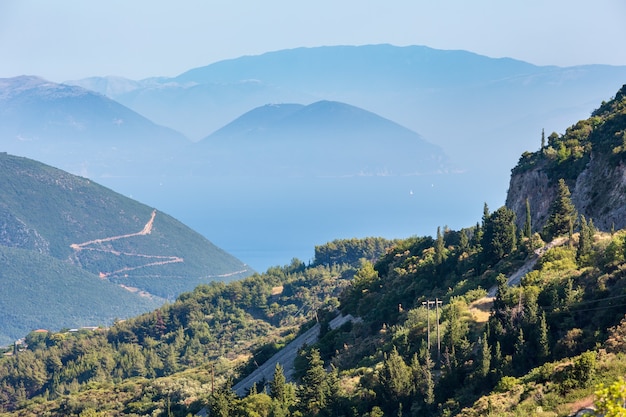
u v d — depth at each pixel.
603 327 102.38
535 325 108.62
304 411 124.50
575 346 100.00
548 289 118.12
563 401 82.00
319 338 191.38
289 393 135.62
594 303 108.06
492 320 114.31
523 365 104.25
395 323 158.38
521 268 146.25
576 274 121.00
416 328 134.75
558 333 107.12
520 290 120.38
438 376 115.56
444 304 148.12
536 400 84.62
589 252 130.00
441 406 104.88
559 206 157.38
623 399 50.22
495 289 143.75
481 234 178.88
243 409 128.62
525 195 199.38
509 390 93.12
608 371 84.94
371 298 190.88
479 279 152.25
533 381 92.44
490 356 106.25
